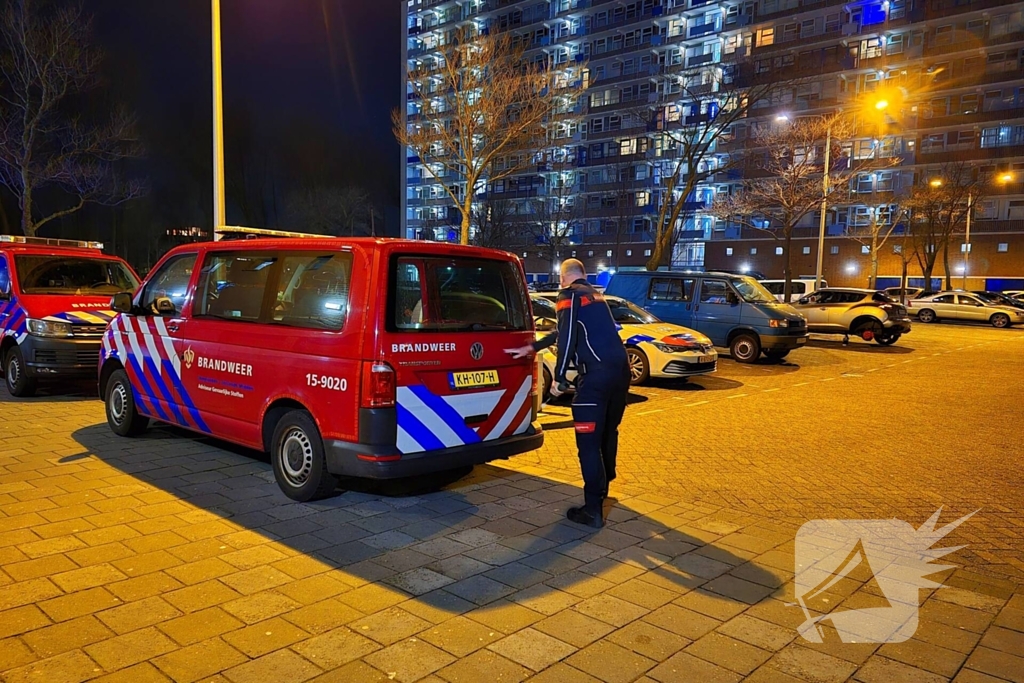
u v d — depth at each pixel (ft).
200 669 9.55
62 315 28.45
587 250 216.54
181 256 20.61
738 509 17.22
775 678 9.75
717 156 190.49
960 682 9.73
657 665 10.00
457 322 16.38
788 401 34.06
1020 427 28.07
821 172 116.47
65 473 18.38
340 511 16.19
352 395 15.02
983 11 157.79
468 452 16.16
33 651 9.86
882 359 54.49
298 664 9.76
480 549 14.14
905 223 153.48
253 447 17.88
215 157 37.70
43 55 68.18
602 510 15.81
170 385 20.13
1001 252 158.10
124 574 12.47
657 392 36.37
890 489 19.26
